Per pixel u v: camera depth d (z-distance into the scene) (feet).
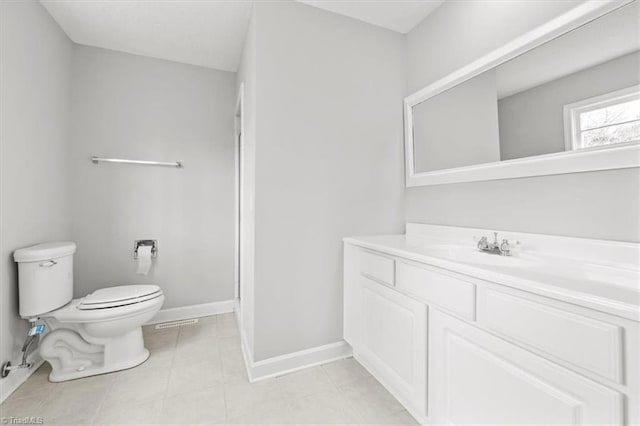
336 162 6.02
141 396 4.86
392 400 4.76
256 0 5.30
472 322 3.29
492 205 4.84
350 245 5.87
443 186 5.79
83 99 7.21
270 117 5.40
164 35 6.92
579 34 3.67
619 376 2.13
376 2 5.76
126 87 7.64
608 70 3.41
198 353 6.34
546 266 3.55
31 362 5.44
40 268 5.18
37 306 5.13
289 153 5.57
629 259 3.20
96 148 7.35
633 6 3.21
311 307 5.81
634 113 3.20
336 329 6.06
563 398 2.45
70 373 5.39
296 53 5.63
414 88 6.55
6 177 4.91
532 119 4.19
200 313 8.46
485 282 3.13
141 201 7.82
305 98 5.71
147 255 7.58
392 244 5.05
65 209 6.83
